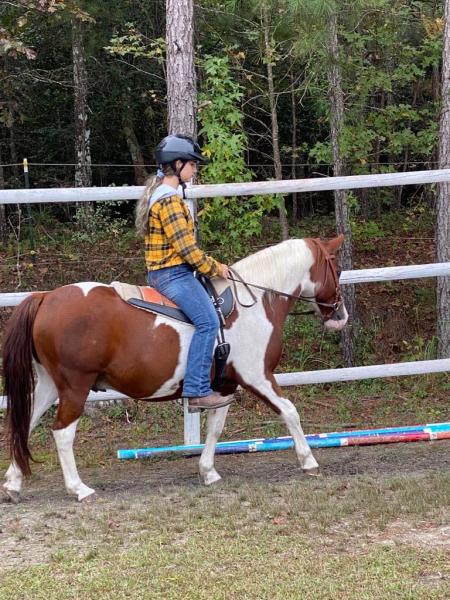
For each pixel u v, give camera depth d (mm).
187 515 5176
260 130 16797
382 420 8297
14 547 4785
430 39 11578
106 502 5582
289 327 10680
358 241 13633
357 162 10922
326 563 4375
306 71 11836
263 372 5789
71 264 12383
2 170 15836
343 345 9961
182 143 5398
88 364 5367
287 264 5852
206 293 5453
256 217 9664
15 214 14664
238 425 8102
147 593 4098
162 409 8344
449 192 9328
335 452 6859
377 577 4191
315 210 17781
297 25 9719
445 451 6777
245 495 5551
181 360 5457
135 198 6492
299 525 4949
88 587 4176
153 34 15297
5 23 11766
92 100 16500
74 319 5328
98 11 13922
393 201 15477
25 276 11766
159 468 6648
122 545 4746
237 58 11570
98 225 14016
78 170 14945
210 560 4461
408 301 11641
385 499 5434
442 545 4594
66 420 5477
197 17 12422
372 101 13594
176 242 5297
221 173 9273
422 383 9250
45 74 16203
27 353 5414
